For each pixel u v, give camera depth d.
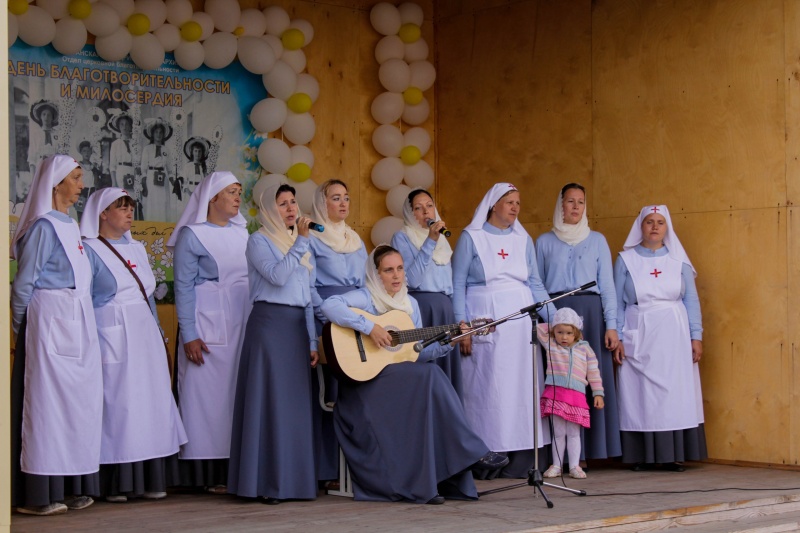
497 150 8.68
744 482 6.47
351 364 5.55
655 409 6.92
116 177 7.73
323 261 6.08
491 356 6.66
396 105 8.64
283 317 5.62
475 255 6.73
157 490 5.74
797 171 7.07
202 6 8.01
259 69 7.92
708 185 7.46
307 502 5.62
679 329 7.01
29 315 5.36
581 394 6.57
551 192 8.33
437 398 5.54
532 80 8.45
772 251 7.16
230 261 6.05
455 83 8.97
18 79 7.36
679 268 7.11
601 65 8.05
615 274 7.18
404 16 8.74
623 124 7.92
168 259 7.93
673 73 7.65
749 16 7.29
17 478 5.30
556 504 5.55
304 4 8.56
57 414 5.29
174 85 7.95
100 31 7.34
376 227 8.57
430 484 5.48
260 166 8.26
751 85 7.27
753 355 7.23
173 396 5.95
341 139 8.72
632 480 6.54
